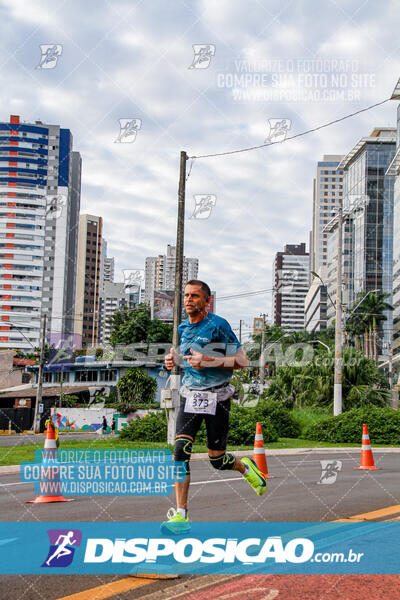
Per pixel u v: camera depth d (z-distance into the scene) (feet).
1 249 418.10
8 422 162.91
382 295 268.62
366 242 384.06
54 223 424.87
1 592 10.46
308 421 85.15
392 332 333.83
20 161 418.92
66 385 175.52
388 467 40.04
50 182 423.64
